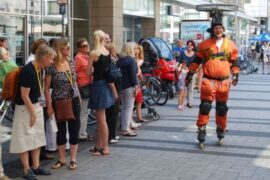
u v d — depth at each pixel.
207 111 10.55
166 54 18.00
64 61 9.11
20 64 18.17
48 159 9.80
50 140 9.92
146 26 29.00
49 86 8.98
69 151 10.01
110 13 22.88
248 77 28.14
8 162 9.66
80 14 22.39
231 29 49.25
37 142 8.70
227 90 10.70
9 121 12.78
